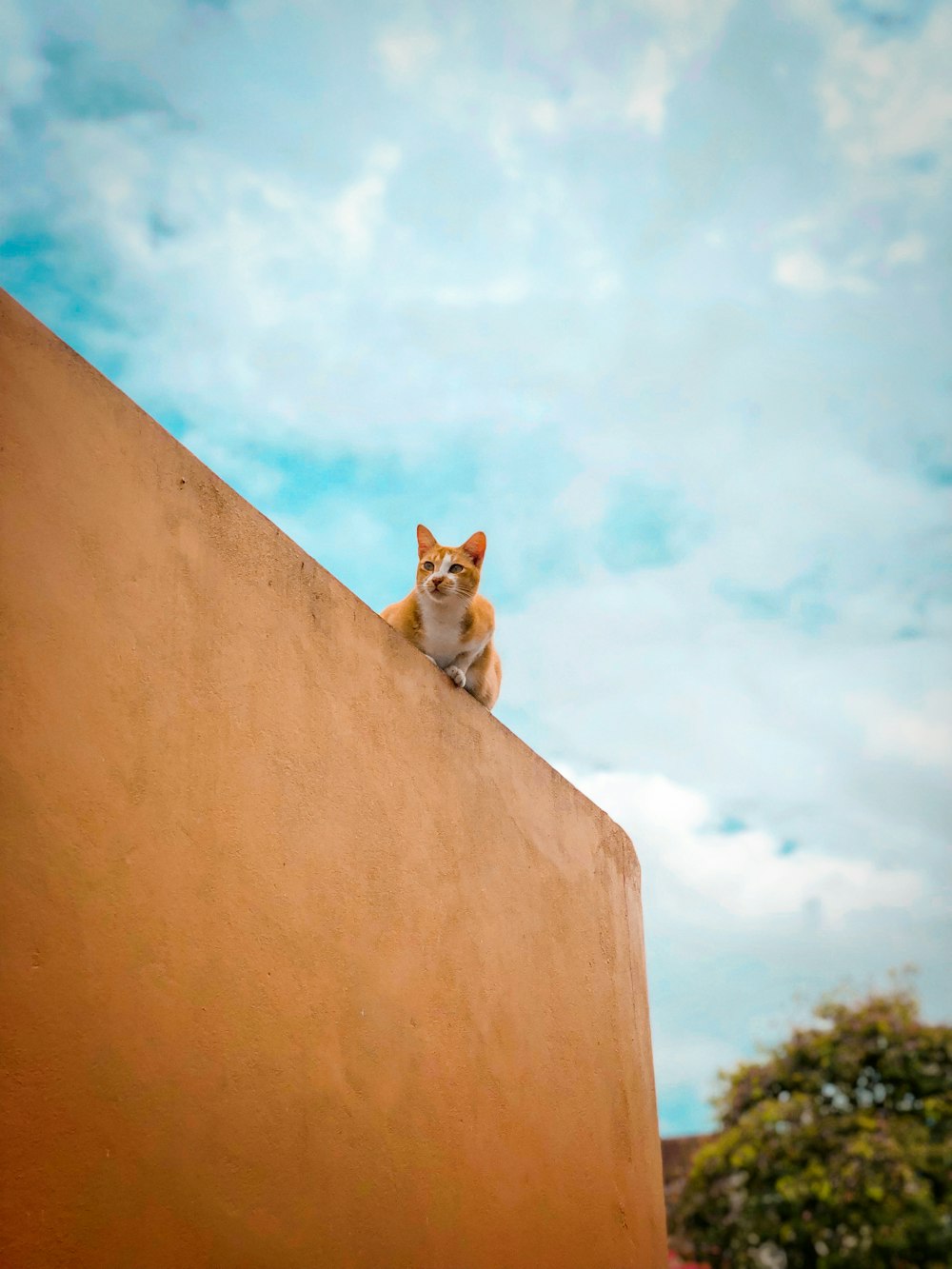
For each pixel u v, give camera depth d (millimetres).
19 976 1978
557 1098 3854
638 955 4945
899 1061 9852
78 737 2217
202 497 2756
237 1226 2336
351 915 2959
